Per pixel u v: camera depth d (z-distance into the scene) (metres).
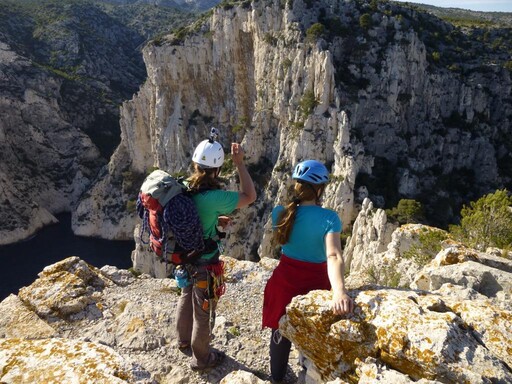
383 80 66.62
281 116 68.38
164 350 8.07
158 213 6.20
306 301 5.88
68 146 122.06
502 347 5.23
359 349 5.44
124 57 177.62
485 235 16.91
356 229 43.25
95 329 8.68
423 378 4.97
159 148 90.94
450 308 5.91
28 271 86.44
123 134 101.69
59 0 181.25
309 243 6.15
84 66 149.50
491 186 69.00
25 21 159.25
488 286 8.80
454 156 70.88
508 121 74.56
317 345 5.79
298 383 6.83
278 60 69.50
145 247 72.44
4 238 97.81
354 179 54.62
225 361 7.88
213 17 80.50
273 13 71.44
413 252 16.06
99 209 102.38
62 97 127.81
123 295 10.10
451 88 71.88
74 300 9.30
